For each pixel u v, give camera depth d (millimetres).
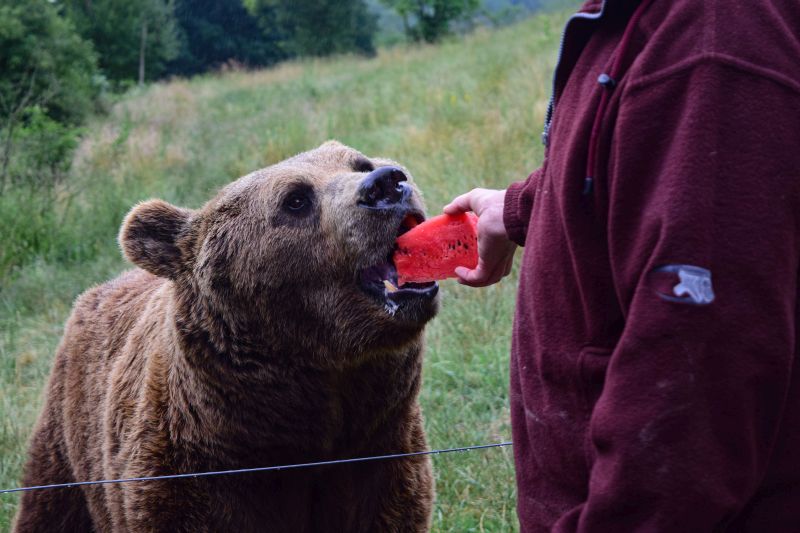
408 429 3199
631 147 1469
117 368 3436
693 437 1368
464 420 4848
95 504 3475
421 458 3279
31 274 8008
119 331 3697
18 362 6176
